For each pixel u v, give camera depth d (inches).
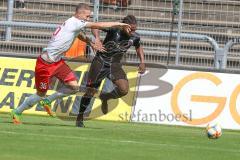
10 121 1309.1
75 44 1695.4
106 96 1334.9
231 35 2043.6
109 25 1207.6
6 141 952.3
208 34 2049.7
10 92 1528.1
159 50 1942.7
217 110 1483.8
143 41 1995.6
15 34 1991.9
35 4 2116.1
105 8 1968.5
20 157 805.2
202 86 1496.1
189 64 1908.2
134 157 863.1
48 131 1139.9
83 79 1517.0
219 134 1183.6
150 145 1017.5
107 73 1318.9
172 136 1193.4
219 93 1489.9
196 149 998.4
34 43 1955.0
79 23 1226.0
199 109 1489.9
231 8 2106.3
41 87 1254.3
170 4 2081.7
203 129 1446.9
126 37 1312.7
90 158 832.9
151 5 2085.4
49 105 1284.4
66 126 1286.9
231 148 1047.6
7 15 1941.4
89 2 2096.5
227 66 1908.2
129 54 1939.0
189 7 2107.5
